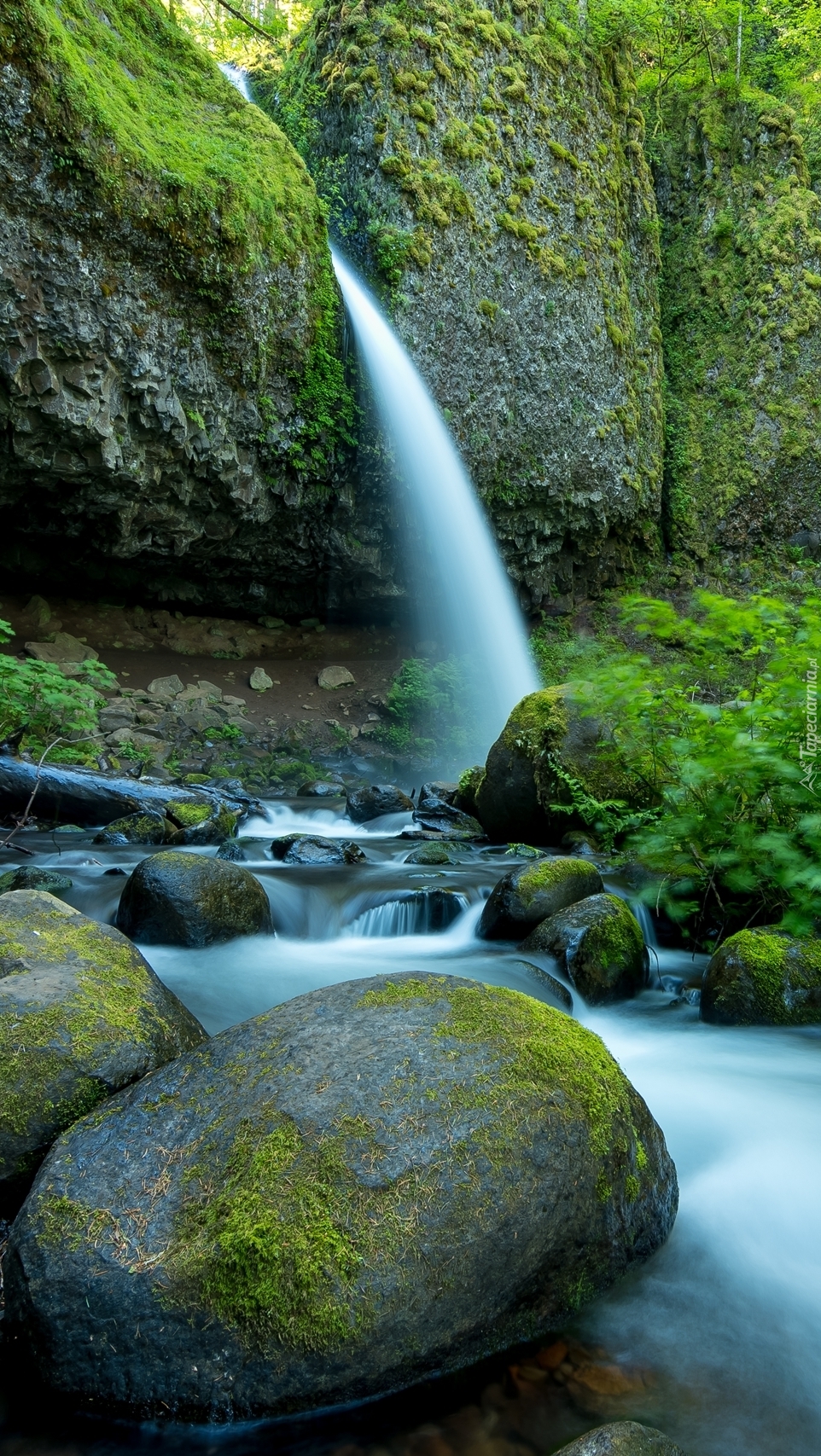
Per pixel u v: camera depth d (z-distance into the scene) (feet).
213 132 42.63
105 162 33.91
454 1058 7.54
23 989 8.71
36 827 27.86
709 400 69.77
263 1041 7.90
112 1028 8.56
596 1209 7.39
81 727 35.81
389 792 34.47
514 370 55.52
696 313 70.90
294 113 54.08
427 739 51.65
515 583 61.26
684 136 72.33
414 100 50.60
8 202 32.22
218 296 39.91
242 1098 7.29
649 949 17.44
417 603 57.47
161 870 15.90
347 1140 6.77
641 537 66.90
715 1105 11.12
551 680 58.80
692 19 71.46
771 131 69.62
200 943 15.44
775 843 14.25
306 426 47.16
